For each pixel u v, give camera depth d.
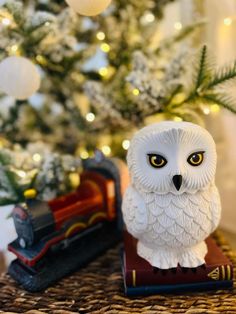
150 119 0.40
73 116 0.46
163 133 0.26
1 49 0.34
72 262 0.34
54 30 0.35
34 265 0.32
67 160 0.40
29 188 0.36
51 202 0.35
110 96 0.40
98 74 0.45
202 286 0.30
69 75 0.43
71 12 0.38
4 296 0.30
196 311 0.27
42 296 0.30
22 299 0.30
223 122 0.44
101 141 0.45
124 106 0.39
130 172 0.29
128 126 0.43
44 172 0.38
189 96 0.36
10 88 0.32
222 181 0.46
